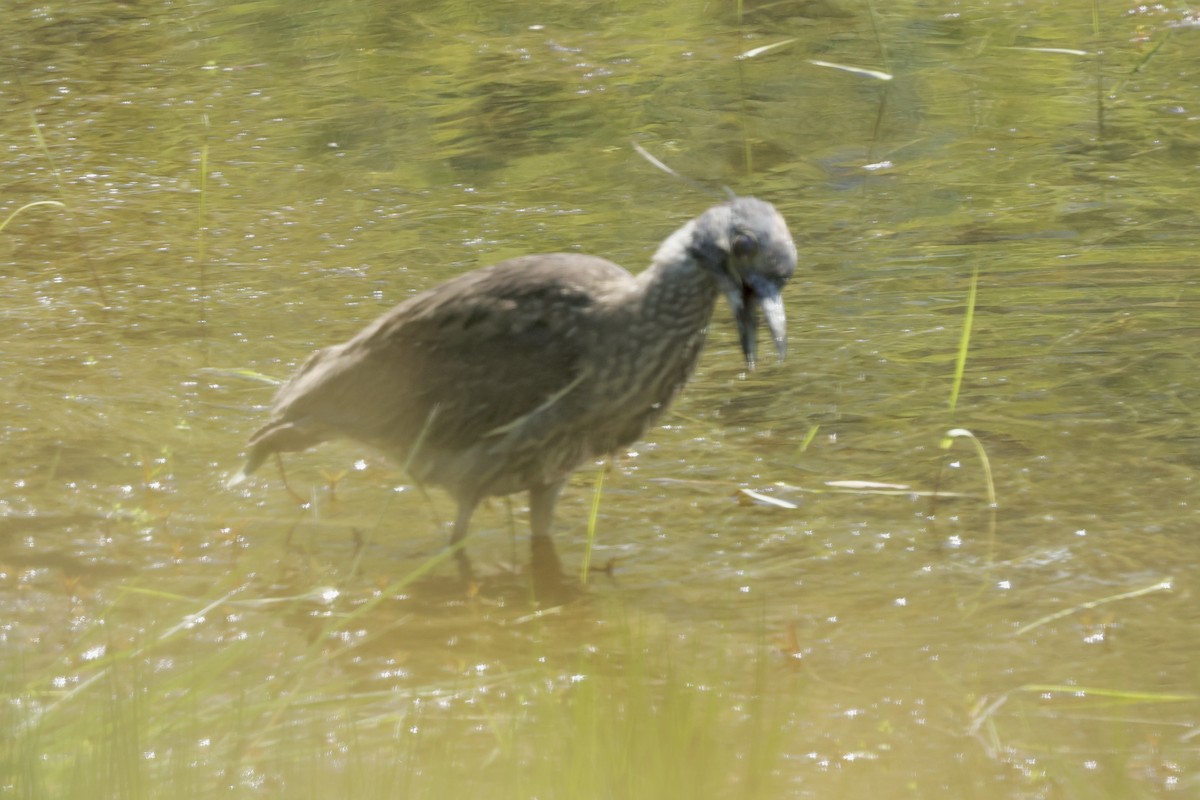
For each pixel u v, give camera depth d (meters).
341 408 10.30
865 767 7.77
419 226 16.14
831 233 15.80
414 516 10.84
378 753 7.71
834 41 22.55
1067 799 7.43
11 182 17.52
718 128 19.17
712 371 12.96
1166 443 11.55
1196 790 7.50
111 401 12.27
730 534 10.51
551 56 22.33
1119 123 18.78
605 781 6.98
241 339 13.42
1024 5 24.05
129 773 6.89
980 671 8.81
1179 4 23.44
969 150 18.14
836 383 12.67
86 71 22.00
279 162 18.23
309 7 25.19
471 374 9.99
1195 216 15.91
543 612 9.54
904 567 10.02
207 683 8.15
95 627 8.88
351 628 9.36
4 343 13.30
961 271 14.81
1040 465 11.28
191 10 25.28
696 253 9.67
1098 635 9.18
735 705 8.39
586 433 10.09
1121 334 13.36
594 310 9.85
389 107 20.23
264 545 10.30
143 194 17.17
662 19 24.02
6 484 10.94
